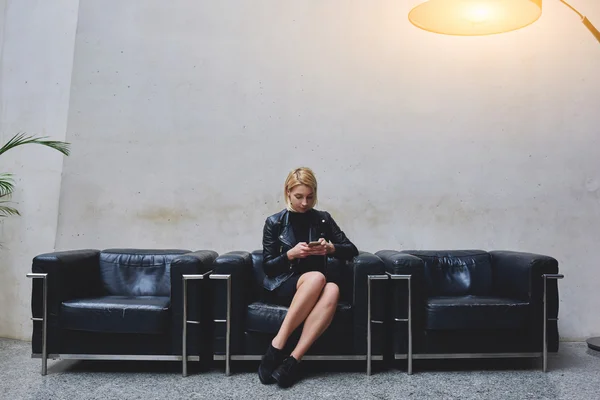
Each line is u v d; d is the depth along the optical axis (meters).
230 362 3.11
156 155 4.10
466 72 4.16
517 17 3.21
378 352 3.11
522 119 4.15
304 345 2.93
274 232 3.30
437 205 4.11
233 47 4.14
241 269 3.14
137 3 4.15
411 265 3.16
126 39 4.13
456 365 3.36
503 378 3.06
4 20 4.21
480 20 3.25
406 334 3.15
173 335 3.08
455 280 3.68
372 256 3.22
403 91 4.14
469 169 4.12
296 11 4.15
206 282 3.24
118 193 4.07
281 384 2.85
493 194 4.12
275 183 4.10
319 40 4.14
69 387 2.87
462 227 4.11
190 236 4.08
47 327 3.10
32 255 4.06
